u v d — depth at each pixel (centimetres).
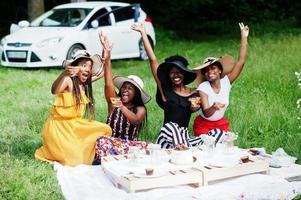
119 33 1521
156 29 2055
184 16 2353
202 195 533
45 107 977
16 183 580
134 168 570
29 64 1361
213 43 1898
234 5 2377
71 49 1401
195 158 589
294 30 1981
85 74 664
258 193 535
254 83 1088
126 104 695
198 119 695
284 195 533
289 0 2428
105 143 654
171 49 1764
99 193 544
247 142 758
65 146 653
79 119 667
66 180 595
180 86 675
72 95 657
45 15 1528
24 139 782
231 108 898
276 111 870
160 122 847
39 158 674
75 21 1472
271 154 679
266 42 1539
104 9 1517
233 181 575
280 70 1157
